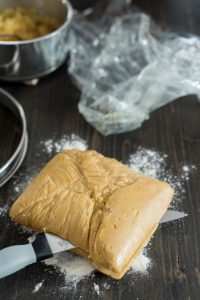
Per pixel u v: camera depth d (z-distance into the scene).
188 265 0.48
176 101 0.67
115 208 0.46
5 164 0.55
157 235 0.51
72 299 0.46
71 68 0.71
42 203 0.48
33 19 0.74
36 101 0.67
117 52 0.73
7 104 0.65
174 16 0.80
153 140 0.61
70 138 0.62
